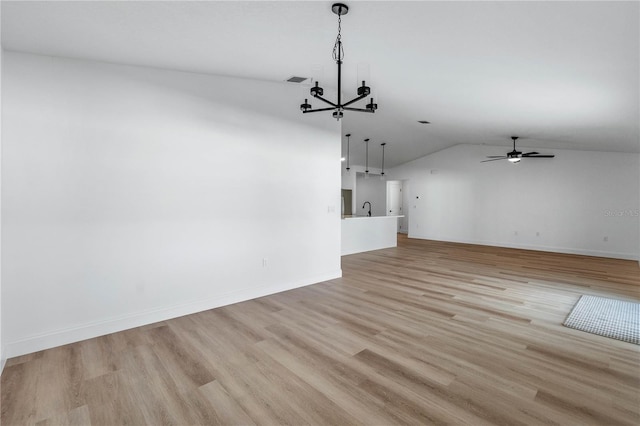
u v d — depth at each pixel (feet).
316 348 8.99
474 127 20.12
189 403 6.63
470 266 19.66
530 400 6.66
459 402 6.61
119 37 8.37
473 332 10.02
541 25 7.06
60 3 6.59
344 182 35.40
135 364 8.14
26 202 8.70
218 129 12.28
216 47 9.52
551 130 17.35
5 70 8.42
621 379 7.43
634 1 5.69
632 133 15.42
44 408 6.46
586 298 13.33
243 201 13.01
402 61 10.62
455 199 31.48
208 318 11.21
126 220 10.26
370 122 22.57
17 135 8.57
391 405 6.53
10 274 8.50
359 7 7.25
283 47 9.71
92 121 9.66
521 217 27.17
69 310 9.35
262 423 6.05
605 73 8.98
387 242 27.45
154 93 10.81
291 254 14.70
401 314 11.55
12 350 8.52
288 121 14.44
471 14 7.05
